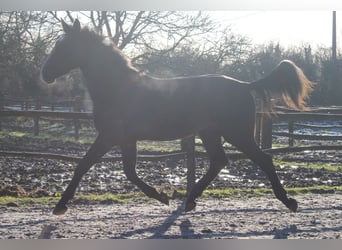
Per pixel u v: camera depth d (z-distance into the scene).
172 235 5.91
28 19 22.61
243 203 8.20
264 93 7.16
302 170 12.77
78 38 7.14
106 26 22.98
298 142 19.14
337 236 5.89
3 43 23.45
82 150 16.59
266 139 11.88
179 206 7.91
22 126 27.03
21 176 11.34
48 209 7.68
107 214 7.24
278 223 6.56
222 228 6.27
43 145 18.33
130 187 10.08
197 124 7.01
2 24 23.31
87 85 7.19
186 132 7.05
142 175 11.73
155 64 22.92
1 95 27.08
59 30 22.70
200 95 6.97
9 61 24.00
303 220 6.76
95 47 7.12
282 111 14.97
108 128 6.99
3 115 9.52
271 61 24.42
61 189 9.77
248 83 7.15
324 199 8.58
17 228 6.27
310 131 22.03
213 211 7.46
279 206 7.89
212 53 22.91
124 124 6.98
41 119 24.89
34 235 5.91
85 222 6.64
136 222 6.64
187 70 22.72
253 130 7.11
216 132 7.15
